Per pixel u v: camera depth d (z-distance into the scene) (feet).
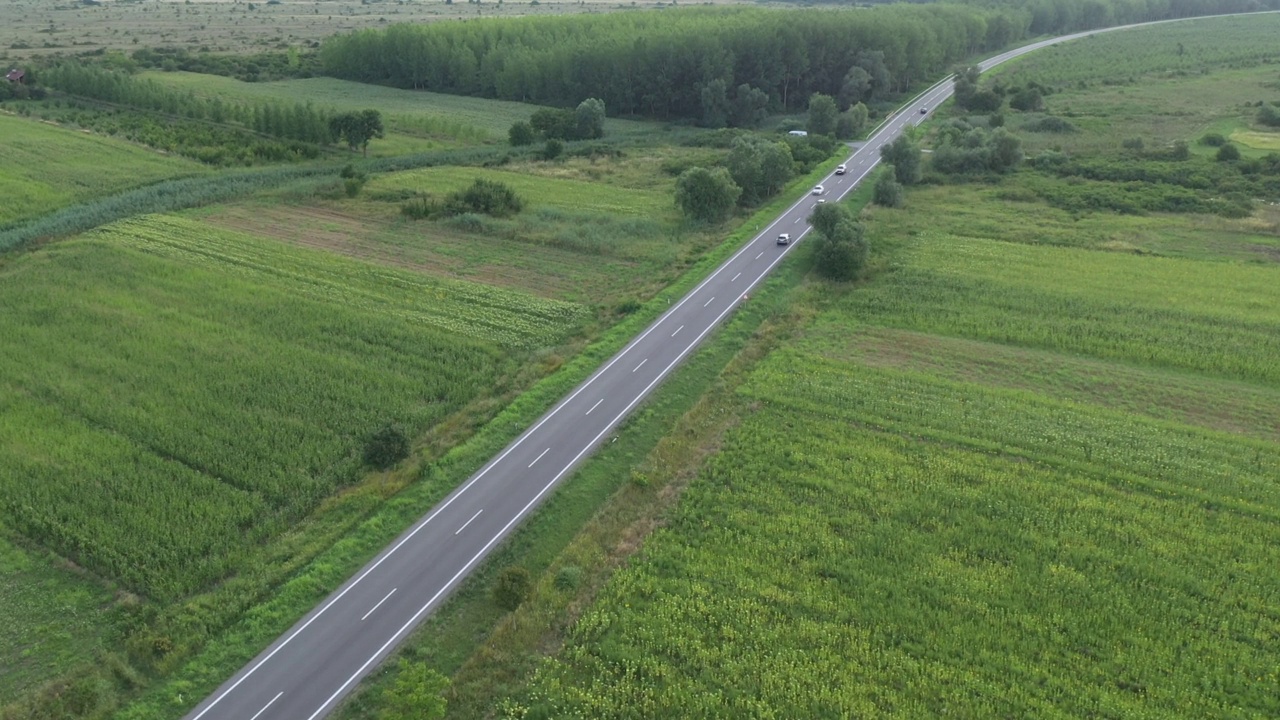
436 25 631.97
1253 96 544.21
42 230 294.87
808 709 124.47
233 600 141.79
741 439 187.01
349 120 417.69
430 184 372.38
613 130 511.40
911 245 305.94
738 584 146.10
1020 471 175.94
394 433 175.32
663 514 164.76
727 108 524.52
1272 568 147.95
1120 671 128.98
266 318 234.58
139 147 407.23
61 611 139.23
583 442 186.60
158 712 123.24
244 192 350.43
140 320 230.48
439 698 119.44
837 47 565.94
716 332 237.25
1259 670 128.47
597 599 143.95
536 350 224.53
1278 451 183.21
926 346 232.53
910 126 501.97
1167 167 391.04
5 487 165.27
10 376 202.90
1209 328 237.86
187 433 182.29
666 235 314.35
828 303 259.19
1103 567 148.36
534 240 305.12
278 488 166.40
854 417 195.62
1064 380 214.69
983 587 144.05
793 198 362.53
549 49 572.92
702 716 123.75
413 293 256.52
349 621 139.33
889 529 158.10
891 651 132.46
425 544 156.25
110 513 159.12
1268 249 300.20
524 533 159.53
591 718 124.06
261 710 123.95
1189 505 164.86
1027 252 297.12
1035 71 650.02
